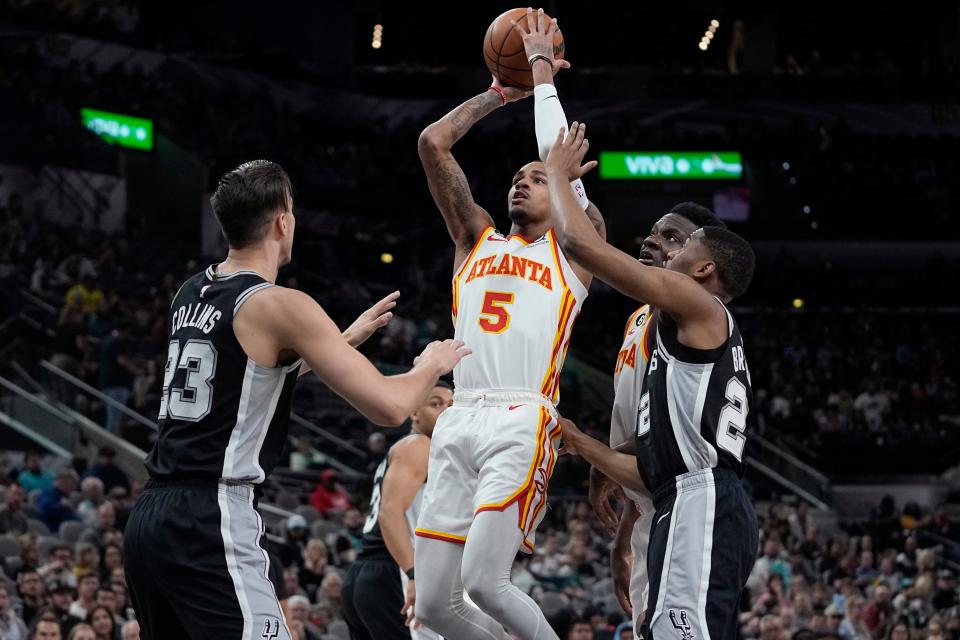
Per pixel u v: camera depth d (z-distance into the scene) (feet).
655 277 12.64
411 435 18.97
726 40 114.11
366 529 20.01
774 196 91.86
